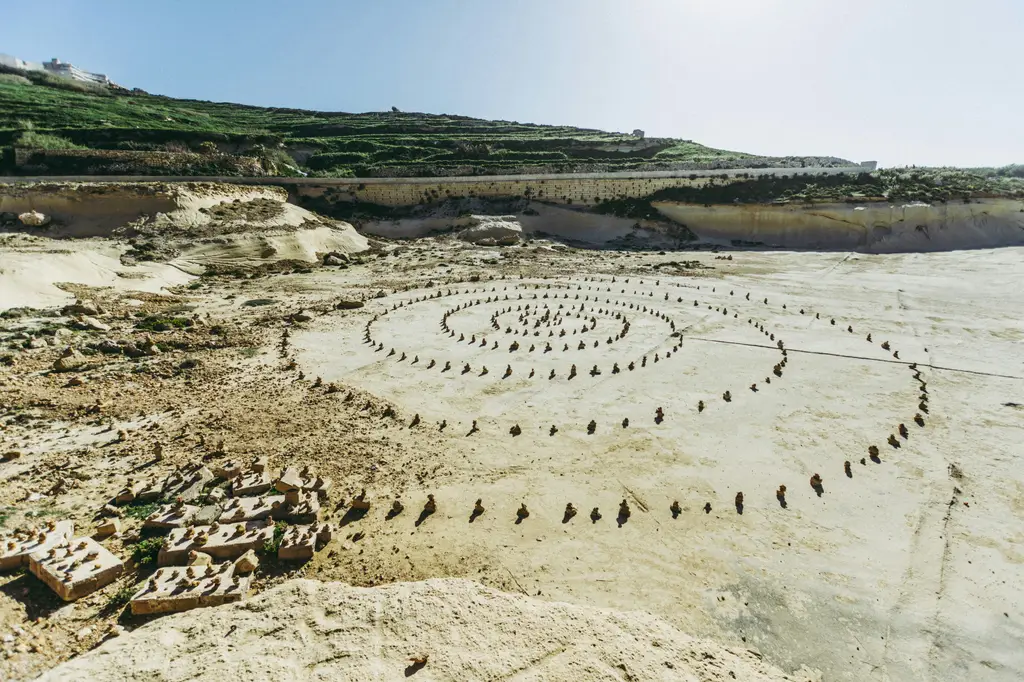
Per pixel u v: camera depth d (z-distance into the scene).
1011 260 53.62
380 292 41.84
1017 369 26.16
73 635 11.12
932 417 21.55
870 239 65.81
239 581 12.44
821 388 24.38
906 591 12.93
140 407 21.89
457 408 22.30
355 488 16.80
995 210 66.69
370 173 86.69
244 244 51.91
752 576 13.41
